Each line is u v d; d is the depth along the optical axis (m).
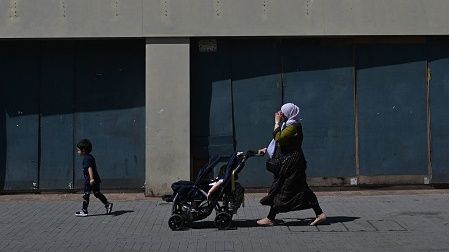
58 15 17.31
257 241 12.05
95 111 18.03
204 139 17.84
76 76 18.00
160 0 17.39
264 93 18.00
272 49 18.02
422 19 17.69
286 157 13.12
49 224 14.01
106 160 18.03
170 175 17.42
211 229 13.24
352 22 17.61
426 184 18.08
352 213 14.94
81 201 17.00
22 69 17.94
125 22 17.36
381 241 11.98
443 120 18.11
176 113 17.42
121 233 13.01
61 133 18.00
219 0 17.44
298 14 17.53
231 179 13.02
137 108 18.00
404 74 18.09
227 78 17.89
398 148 18.09
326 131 18.05
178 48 17.47
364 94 18.08
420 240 12.03
